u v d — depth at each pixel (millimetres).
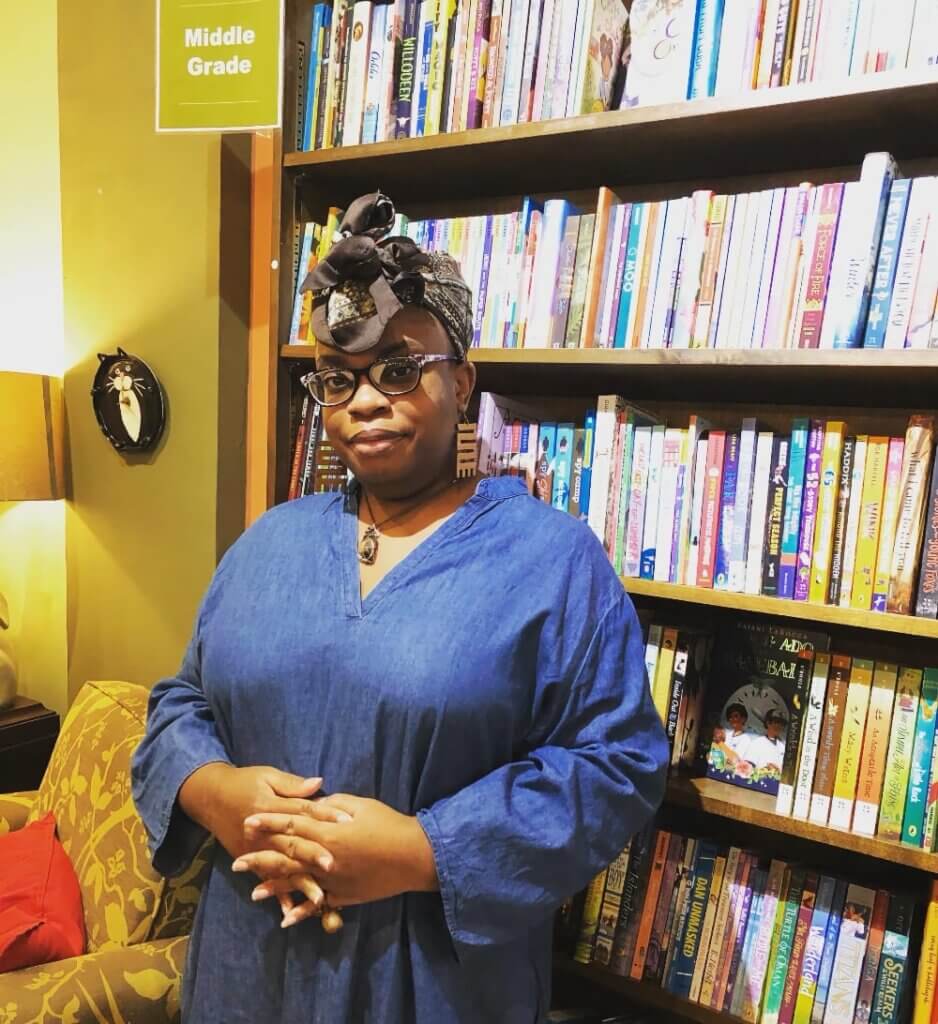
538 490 1262
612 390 1386
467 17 1259
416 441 920
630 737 902
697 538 1143
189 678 1086
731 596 1087
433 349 928
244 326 1759
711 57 1089
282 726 905
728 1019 1148
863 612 998
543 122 1146
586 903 1254
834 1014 1088
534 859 820
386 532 973
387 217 952
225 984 940
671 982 1201
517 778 845
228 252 1704
